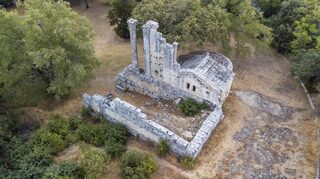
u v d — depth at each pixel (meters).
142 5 56.69
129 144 47.16
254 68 60.53
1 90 49.25
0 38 46.44
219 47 60.28
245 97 54.62
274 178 43.38
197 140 45.09
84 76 51.06
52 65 50.03
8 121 48.50
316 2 64.62
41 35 46.41
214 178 42.88
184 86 50.47
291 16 63.75
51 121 47.97
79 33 49.81
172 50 47.16
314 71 54.06
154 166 42.38
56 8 49.66
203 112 49.75
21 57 48.84
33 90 51.81
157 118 49.53
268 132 49.28
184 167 43.62
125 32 67.19
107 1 79.31
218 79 49.47
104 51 65.44
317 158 45.66
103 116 50.03
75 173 41.09
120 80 55.75
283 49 63.47
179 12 53.44
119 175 42.28
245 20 58.25
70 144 46.16
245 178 43.22
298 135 49.06
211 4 56.88
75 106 53.25
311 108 53.34
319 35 59.53
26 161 42.34
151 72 52.59
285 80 58.53
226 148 46.59
